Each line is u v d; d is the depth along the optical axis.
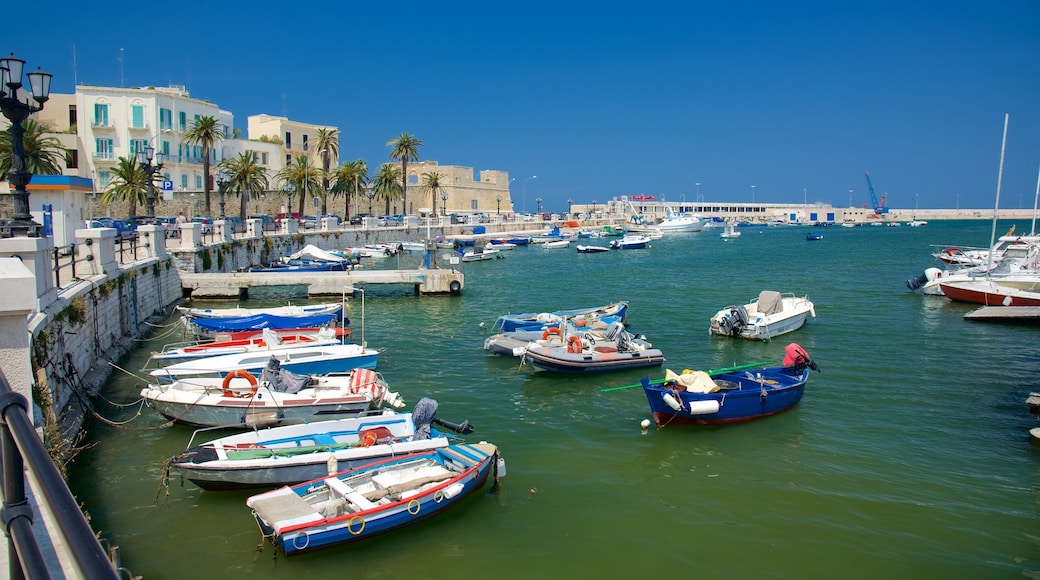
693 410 18.03
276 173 91.81
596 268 67.69
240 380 18.98
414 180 123.19
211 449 14.49
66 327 17.94
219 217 74.62
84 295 20.20
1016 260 42.56
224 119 89.69
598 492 14.87
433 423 18.80
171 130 72.50
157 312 32.66
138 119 70.69
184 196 70.94
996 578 11.77
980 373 24.30
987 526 13.45
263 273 40.53
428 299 42.75
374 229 80.31
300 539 11.77
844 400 21.08
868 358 26.55
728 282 54.00
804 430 18.52
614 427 18.88
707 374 19.94
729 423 18.89
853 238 127.75
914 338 30.38
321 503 12.75
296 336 25.83
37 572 2.41
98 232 23.25
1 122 55.38
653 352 25.27
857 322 34.50
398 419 16.14
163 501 14.06
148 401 18.16
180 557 12.05
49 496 2.46
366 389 18.78
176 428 18.09
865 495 14.74
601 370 24.12
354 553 12.25
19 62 17.27
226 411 17.53
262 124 97.88
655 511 14.02
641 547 12.66
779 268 66.50
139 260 30.84
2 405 3.25
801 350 21.67
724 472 15.90
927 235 137.00
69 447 14.00
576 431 18.56
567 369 23.70
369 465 14.00
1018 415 19.72
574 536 13.02
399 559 12.12
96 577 1.93
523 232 115.19
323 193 85.62
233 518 13.41
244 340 24.58
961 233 145.50
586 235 125.56
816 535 13.13
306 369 22.12
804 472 15.90
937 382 23.12
